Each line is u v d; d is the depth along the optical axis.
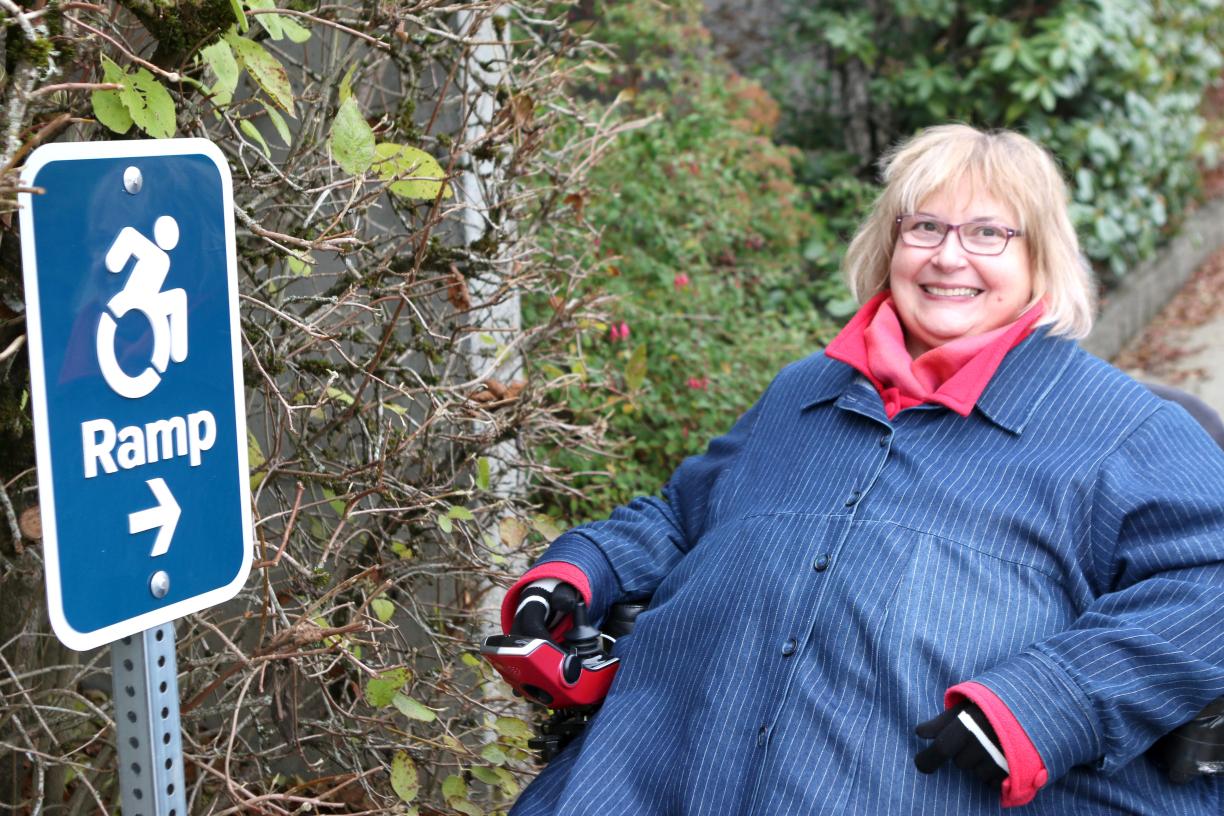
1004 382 1.88
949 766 1.64
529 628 1.96
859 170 6.11
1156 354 6.38
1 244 1.54
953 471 1.82
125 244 1.29
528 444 2.55
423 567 2.37
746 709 1.76
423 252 2.05
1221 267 7.77
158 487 1.34
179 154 1.34
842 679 1.71
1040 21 5.62
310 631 1.83
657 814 1.77
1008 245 1.93
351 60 2.37
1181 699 1.62
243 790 1.85
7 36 1.33
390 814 2.09
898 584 1.73
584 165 2.62
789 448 2.02
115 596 1.30
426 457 2.35
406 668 2.03
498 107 2.60
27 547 1.78
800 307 4.95
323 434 2.25
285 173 2.04
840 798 1.63
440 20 2.31
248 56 1.67
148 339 1.32
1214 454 1.81
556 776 1.91
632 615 2.11
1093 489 1.75
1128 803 1.69
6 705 1.84
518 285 2.44
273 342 2.10
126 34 1.97
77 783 2.21
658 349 3.79
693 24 4.93
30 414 1.69
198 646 2.27
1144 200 6.67
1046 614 1.72
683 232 4.35
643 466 3.76
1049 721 1.57
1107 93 6.09
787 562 1.83
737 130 4.93
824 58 6.34
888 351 1.96
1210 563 1.66
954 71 5.87
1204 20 6.87
